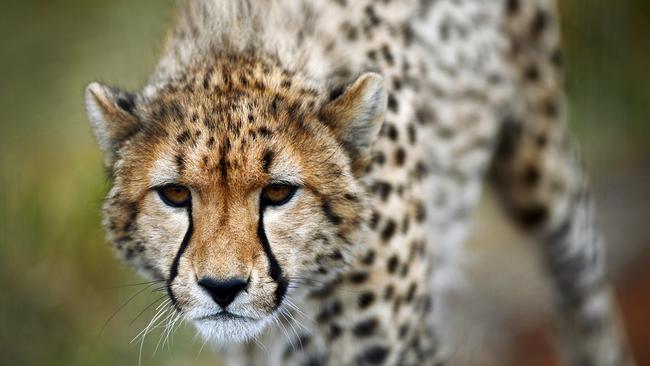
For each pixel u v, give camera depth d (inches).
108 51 585.3
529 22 441.7
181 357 513.7
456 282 435.5
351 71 354.3
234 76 320.5
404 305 351.6
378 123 323.3
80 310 534.6
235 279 298.4
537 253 474.9
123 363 515.2
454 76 405.7
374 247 336.8
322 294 341.1
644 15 679.1
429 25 396.5
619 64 682.2
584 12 677.3
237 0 347.6
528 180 454.0
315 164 311.0
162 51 366.3
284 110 311.3
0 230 546.9
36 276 542.9
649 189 667.4
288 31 344.5
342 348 353.7
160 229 311.9
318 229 315.3
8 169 563.8
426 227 370.9
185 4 366.6
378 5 376.2
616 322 517.3
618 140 697.6
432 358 372.2
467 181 422.3
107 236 329.7
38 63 600.7
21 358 528.1
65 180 557.9
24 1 615.2
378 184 338.6
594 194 668.1
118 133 323.3
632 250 635.5
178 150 303.1
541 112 449.1
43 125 580.7
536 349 569.9
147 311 511.5
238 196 301.1
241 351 372.8
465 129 414.0
